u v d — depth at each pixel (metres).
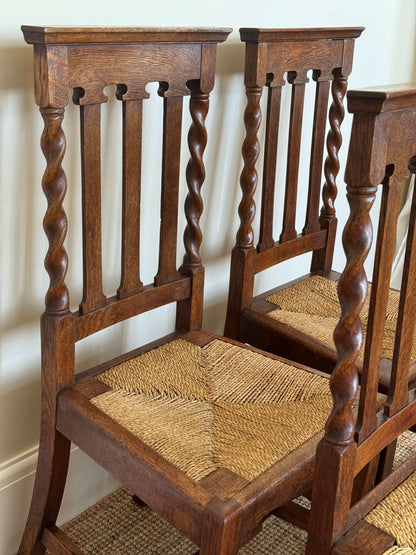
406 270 0.98
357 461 0.98
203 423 1.21
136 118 1.29
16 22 1.23
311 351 1.49
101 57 1.18
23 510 1.56
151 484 1.09
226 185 1.77
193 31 1.30
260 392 1.31
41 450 1.33
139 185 1.33
